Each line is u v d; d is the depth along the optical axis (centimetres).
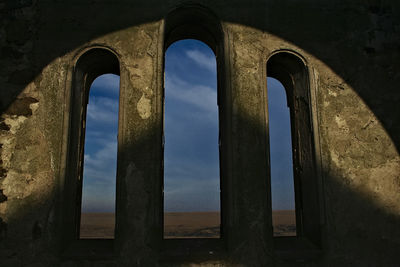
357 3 429
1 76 383
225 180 380
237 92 389
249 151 376
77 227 390
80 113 407
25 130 371
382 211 376
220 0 414
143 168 366
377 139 395
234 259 350
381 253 366
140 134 374
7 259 343
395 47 421
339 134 390
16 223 350
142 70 391
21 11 400
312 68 405
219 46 426
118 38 399
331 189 375
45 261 343
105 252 352
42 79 385
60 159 365
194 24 441
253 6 416
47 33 396
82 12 404
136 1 409
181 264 347
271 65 447
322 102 397
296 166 426
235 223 357
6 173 360
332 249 361
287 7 421
